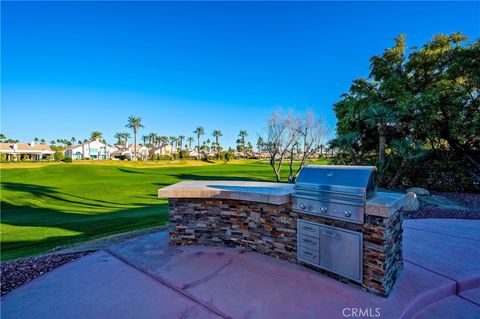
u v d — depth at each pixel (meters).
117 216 8.55
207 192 3.92
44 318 2.37
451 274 3.10
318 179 3.08
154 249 4.00
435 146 11.10
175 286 2.89
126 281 3.02
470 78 9.30
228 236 3.98
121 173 31.25
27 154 58.78
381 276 2.58
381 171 10.38
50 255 3.99
